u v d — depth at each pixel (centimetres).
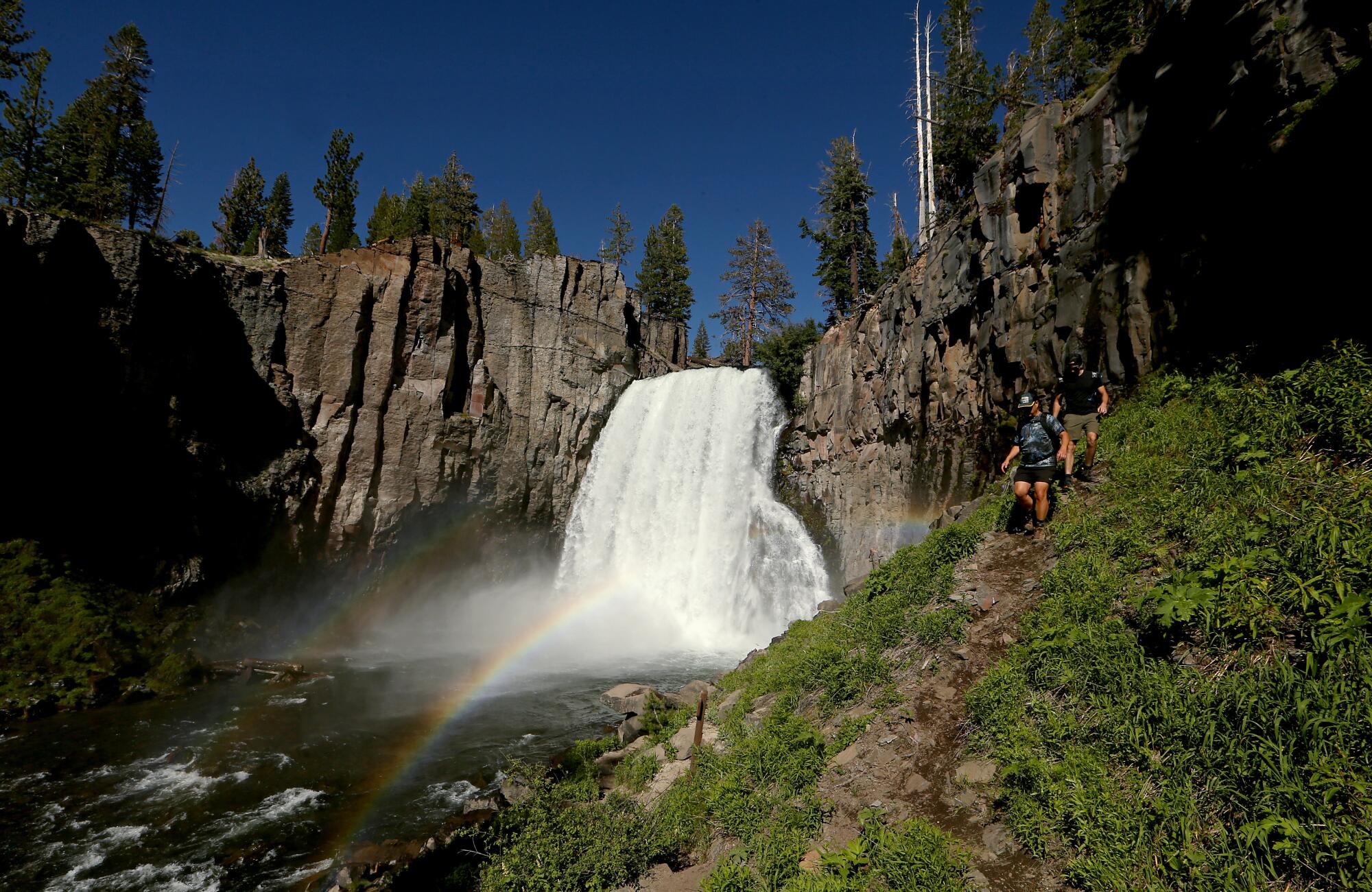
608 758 1195
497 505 3472
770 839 620
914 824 550
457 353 3366
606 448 3928
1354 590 476
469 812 1122
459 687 2050
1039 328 1476
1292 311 854
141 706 1717
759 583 3092
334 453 2883
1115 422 1085
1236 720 453
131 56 4434
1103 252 1299
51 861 969
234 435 2628
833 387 2927
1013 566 887
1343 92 816
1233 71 1025
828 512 2831
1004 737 586
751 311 5372
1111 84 1346
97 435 2189
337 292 2962
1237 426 804
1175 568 654
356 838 1050
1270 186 913
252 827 1084
